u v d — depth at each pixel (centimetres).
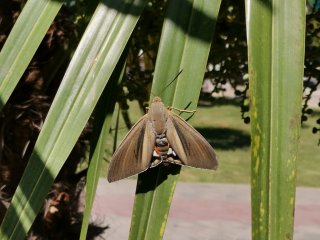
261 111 20
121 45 22
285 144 20
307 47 42
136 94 44
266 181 20
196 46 22
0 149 35
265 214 19
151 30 43
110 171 24
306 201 136
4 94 23
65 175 36
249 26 21
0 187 35
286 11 21
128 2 23
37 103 34
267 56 20
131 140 24
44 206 36
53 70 34
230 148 192
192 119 24
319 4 44
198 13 22
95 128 24
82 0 42
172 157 23
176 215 124
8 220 22
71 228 37
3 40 34
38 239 36
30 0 23
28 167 22
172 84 22
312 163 175
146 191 22
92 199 23
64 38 34
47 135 22
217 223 120
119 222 111
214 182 150
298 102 20
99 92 22
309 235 114
